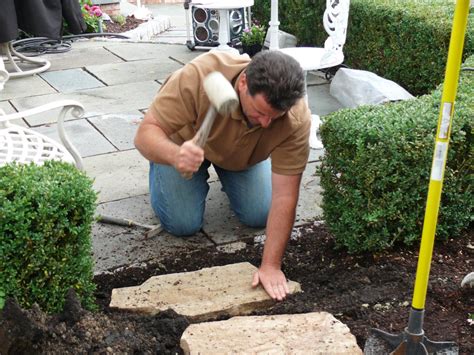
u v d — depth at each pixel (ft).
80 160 12.05
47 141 12.07
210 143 9.95
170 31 34.42
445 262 9.95
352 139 9.66
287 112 8.98
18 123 17.98
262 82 7.63
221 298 9.04
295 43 24.27
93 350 7.61
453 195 10.15
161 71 23.20
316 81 22.12
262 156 10.11
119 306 8.94
